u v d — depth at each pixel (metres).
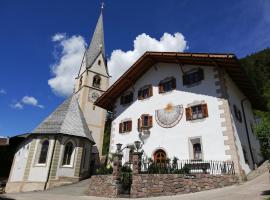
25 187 23.56
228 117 16.33
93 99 43.31
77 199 14.25
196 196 11.84
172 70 21.12
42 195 16.97
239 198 10.22
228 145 15.70
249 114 22.58
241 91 21.73
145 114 21.25
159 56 20.92
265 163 19.94
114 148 22.88
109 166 18.52
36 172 24.00
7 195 17.06
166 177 13.59
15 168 26.83
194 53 18.08
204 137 16.97
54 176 23.80
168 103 20.12
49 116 28.02
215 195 11.52
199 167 16.09
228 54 16.45
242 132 18.56
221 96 17.14
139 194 13.55
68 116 27.94
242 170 15.32
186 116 18.45
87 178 26.66
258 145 22.44
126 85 24.33
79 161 25.98
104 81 46.56
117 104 24.92
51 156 24.44
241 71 18.23
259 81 42.75
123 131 22.70
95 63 46.72
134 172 14.28
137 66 22.39
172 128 19.03
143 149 20.22
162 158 18.84
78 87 46.56
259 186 12.57
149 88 22.17
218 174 14.30
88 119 40.91
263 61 48.47
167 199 11.72
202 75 18.72
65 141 25.77
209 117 17.22
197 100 18.33
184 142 17.89
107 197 14.52
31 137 26.20
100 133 41.06
